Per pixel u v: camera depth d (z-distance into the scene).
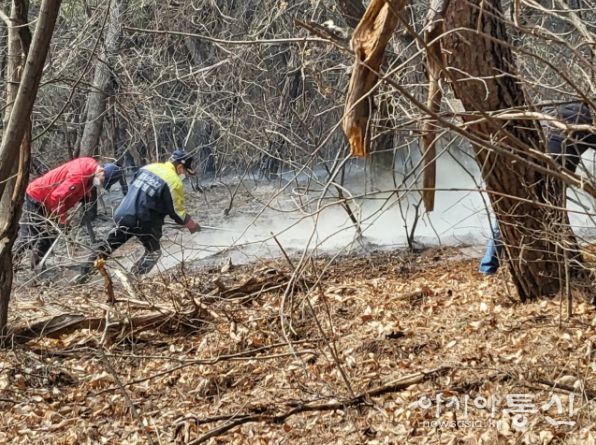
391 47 8.65
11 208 7.11
